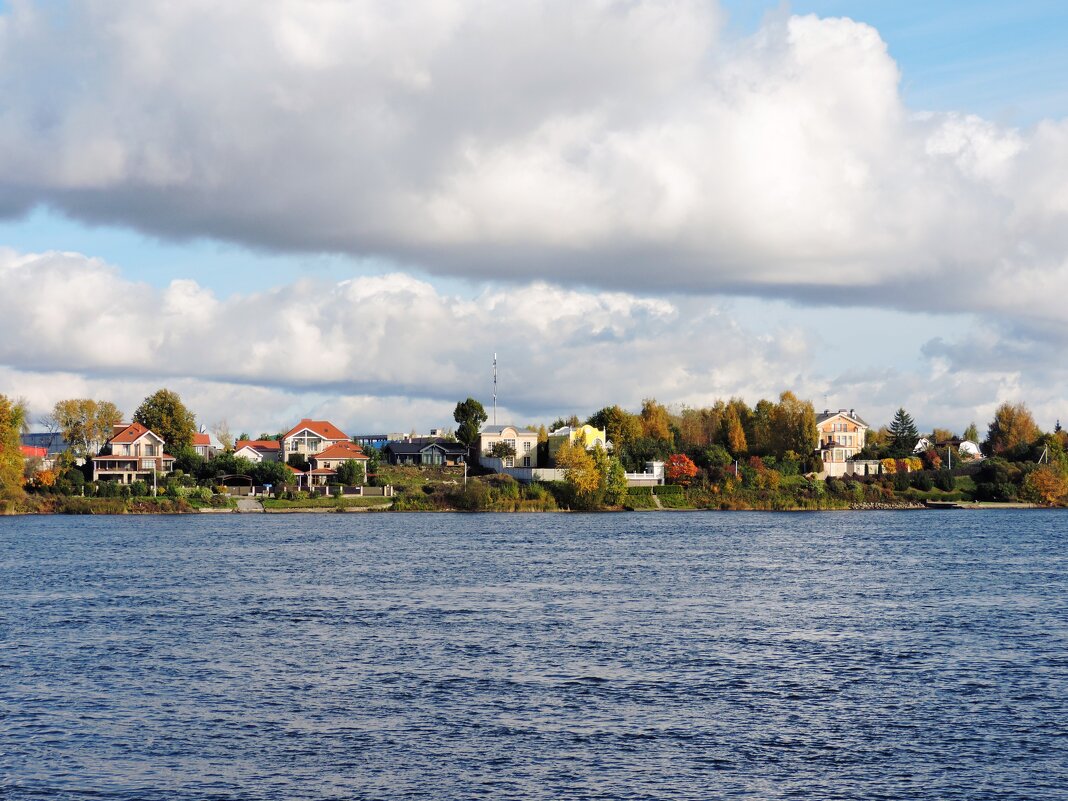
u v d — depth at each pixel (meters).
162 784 37.47
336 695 49.03
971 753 40.72
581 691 49.81
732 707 47.00
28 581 91.50
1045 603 78.69
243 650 59.38
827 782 37.66
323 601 79.06
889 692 49.75
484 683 51.34
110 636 63.84
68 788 37.12
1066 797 36.34
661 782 37.59
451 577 94.81
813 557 115.56
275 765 39.34
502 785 37.28
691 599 80.44
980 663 56.19
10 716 45.59
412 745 41.56
